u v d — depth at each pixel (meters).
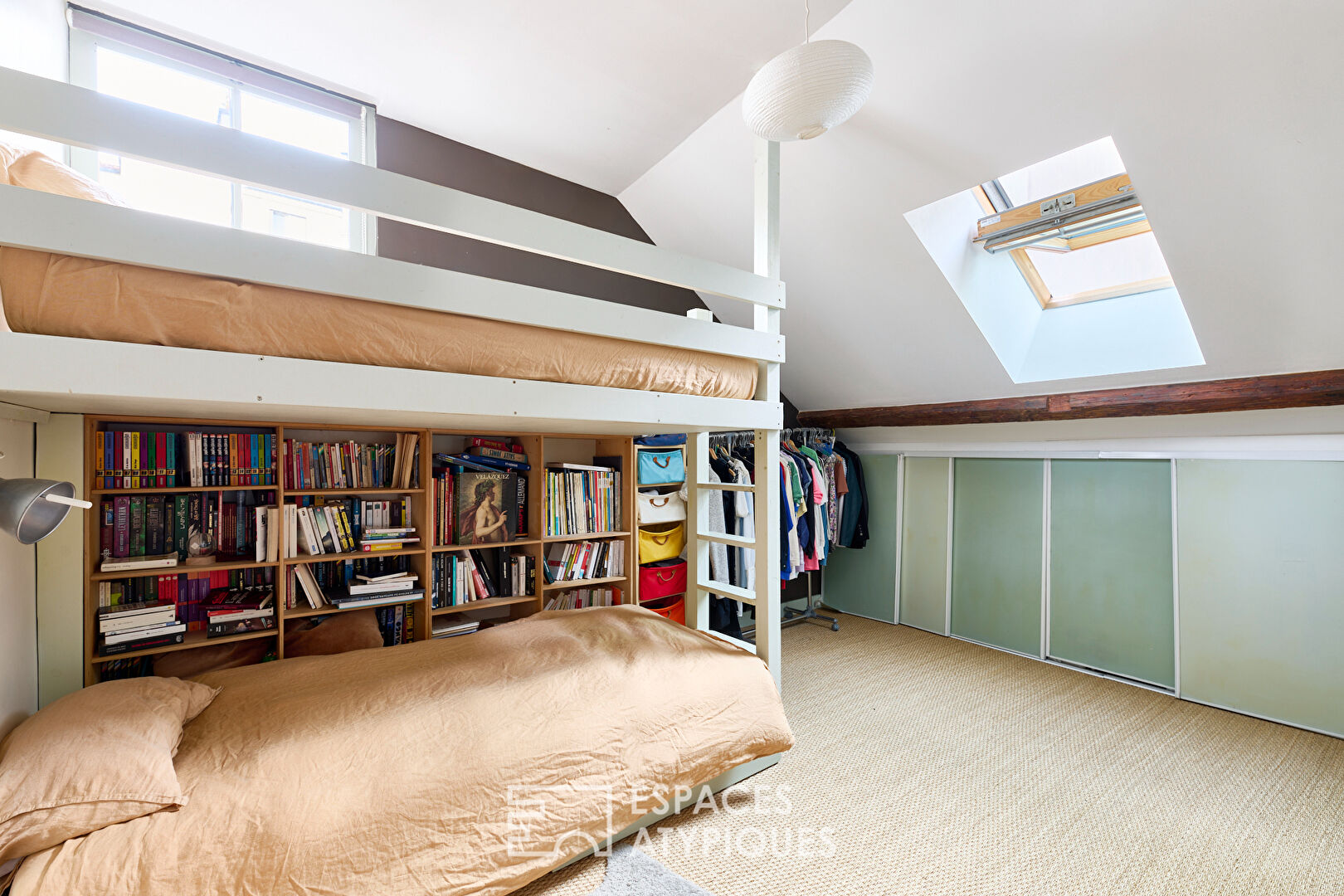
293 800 1.25
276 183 1.17
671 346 1.80
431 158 2.72
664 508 3.16
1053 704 2.76
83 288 1.03
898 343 3.37
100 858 1.07
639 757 1.67
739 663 2.07
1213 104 1.68
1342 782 2.11
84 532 1.82
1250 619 2.67
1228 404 2.55
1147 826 1.84
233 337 1.15
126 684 1.50
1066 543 3.35
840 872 1.62
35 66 1.65
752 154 2.66
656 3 1.88
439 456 2.56
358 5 1.91
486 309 1.42
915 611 4.07
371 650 2.04
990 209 2.71
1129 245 2.66
